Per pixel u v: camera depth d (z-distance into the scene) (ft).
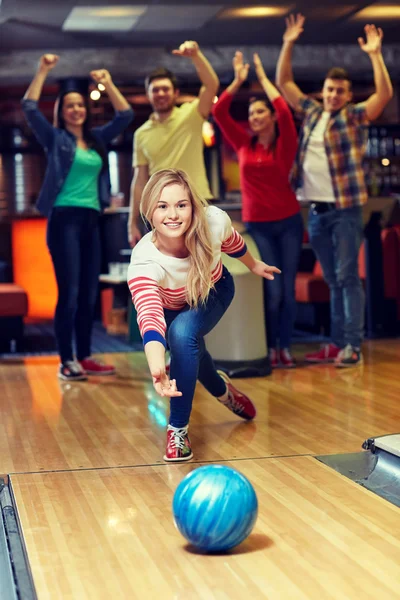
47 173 18.63
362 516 9.25
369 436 12.87
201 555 8.18
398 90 44.27
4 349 25.14
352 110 19.17
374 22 31.19
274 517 9.25
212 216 11.57
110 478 11.00
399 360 20.43
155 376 10.09
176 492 8.26
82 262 19.34
